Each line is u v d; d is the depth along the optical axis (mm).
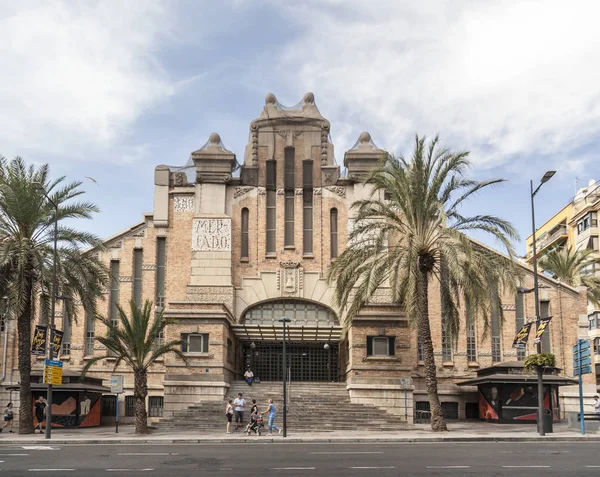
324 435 32375
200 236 46281
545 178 33625
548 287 46781
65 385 40094
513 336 46000
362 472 18406
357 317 41094
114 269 47094
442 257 35688
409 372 40438
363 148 47438
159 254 47281
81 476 18000
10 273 34594
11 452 24859
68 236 35188
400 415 39719
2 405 44375
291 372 48531
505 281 35031
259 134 48281
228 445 28219
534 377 39812
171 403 39781
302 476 17703
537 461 20812
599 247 73375
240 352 47500
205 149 47438
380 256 36531
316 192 47406
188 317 40938
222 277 45656
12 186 34156
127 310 46062
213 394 39938
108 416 44812
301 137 48312
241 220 47281
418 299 34625
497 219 33906
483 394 42844
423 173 34781
